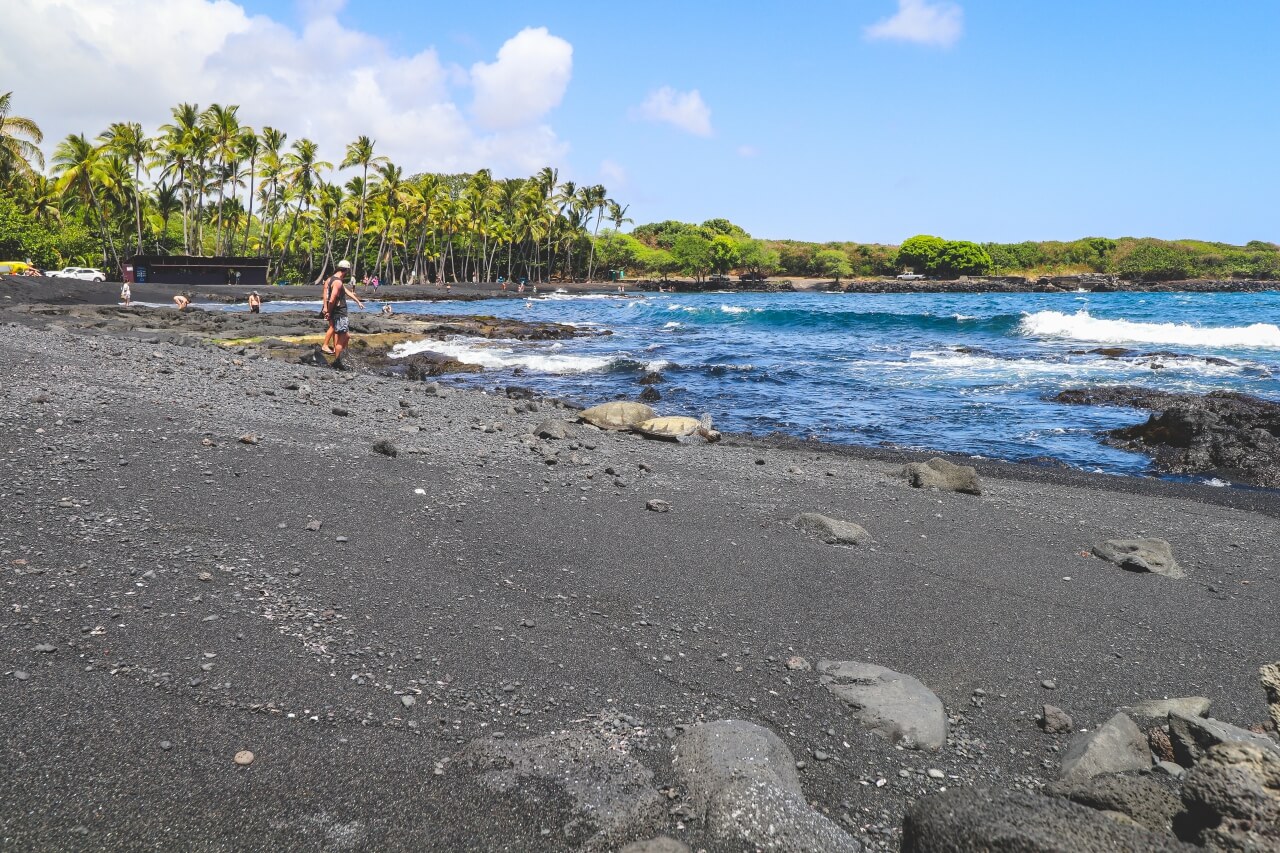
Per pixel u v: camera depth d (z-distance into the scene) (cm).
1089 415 1553
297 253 9325
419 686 400
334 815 304
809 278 15188
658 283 12544
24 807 294
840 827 312
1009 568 627
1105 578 617
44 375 996
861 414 1598
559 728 375
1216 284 13138
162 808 301
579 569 567
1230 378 1988
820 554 630
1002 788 340
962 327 3719
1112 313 5175
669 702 406
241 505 610
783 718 397
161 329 2484
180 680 381
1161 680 455
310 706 373
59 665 381
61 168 6512
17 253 6250
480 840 295
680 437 1174
